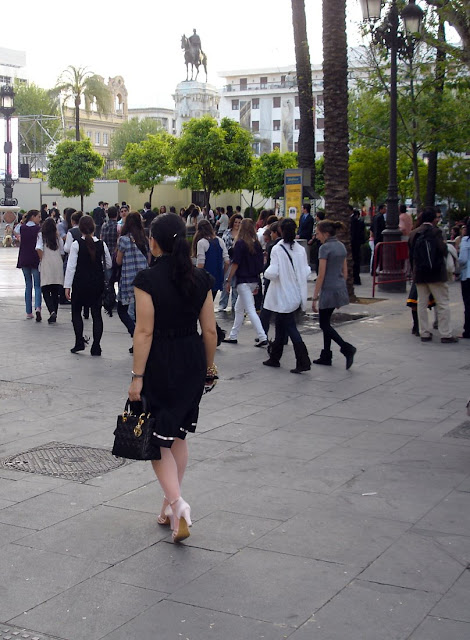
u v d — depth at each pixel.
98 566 4.13
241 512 4.89
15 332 12.30
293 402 7.79
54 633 3.46
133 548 4.36
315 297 9.33
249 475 5.59
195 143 46.25
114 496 5.19
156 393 4.29
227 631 3.47
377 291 18.17
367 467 5.77
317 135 86.50
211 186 48.16
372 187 32.75
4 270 24.58
